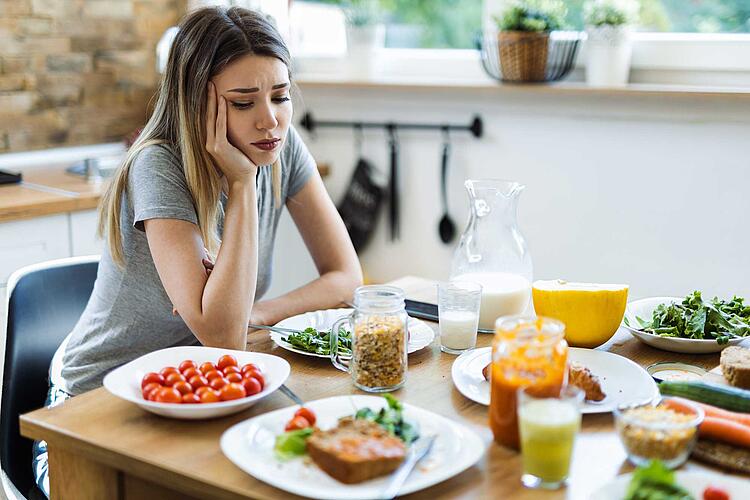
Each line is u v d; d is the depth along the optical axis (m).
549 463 1.05
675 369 1.42
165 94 1.70
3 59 2.86
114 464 1.16
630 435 1.10
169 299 1.74
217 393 1.24
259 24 1.64
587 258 2.67
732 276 2.45
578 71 2.69
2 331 2.44
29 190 2.61
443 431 1.17
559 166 2.65
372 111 2.97
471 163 2.81
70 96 3.05
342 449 1.05
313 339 1.53
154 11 3.23
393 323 1.35
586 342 1.52
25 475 1.71
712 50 2.46
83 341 1.80
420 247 2.97
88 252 2.62
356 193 3.02
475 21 2.90
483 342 1.59
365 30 2.89
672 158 2.47
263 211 1.87
